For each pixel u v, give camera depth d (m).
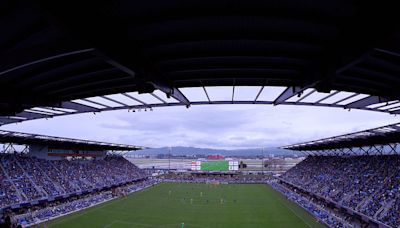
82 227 51.22
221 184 122.62
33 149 80.44
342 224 49.72
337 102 20.22
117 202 77.44
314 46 10.82
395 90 15.58
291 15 8.80
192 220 58.53
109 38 8.90
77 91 16.86
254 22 9.34
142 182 119.06
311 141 74.00
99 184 87.06
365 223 49.25
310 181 85.31
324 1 7.93
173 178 138.38
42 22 8.96
